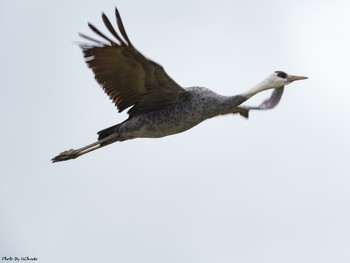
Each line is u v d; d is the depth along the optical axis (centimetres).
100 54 1351
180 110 1479
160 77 1402
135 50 1320
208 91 1509
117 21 1260
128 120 1501
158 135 1509
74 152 1543
